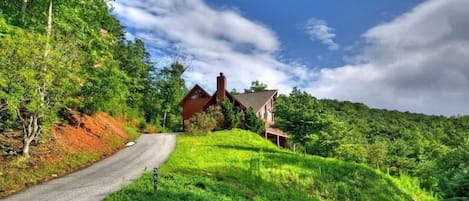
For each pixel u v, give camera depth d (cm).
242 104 5025
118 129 3544
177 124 6278
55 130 2503
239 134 3866
